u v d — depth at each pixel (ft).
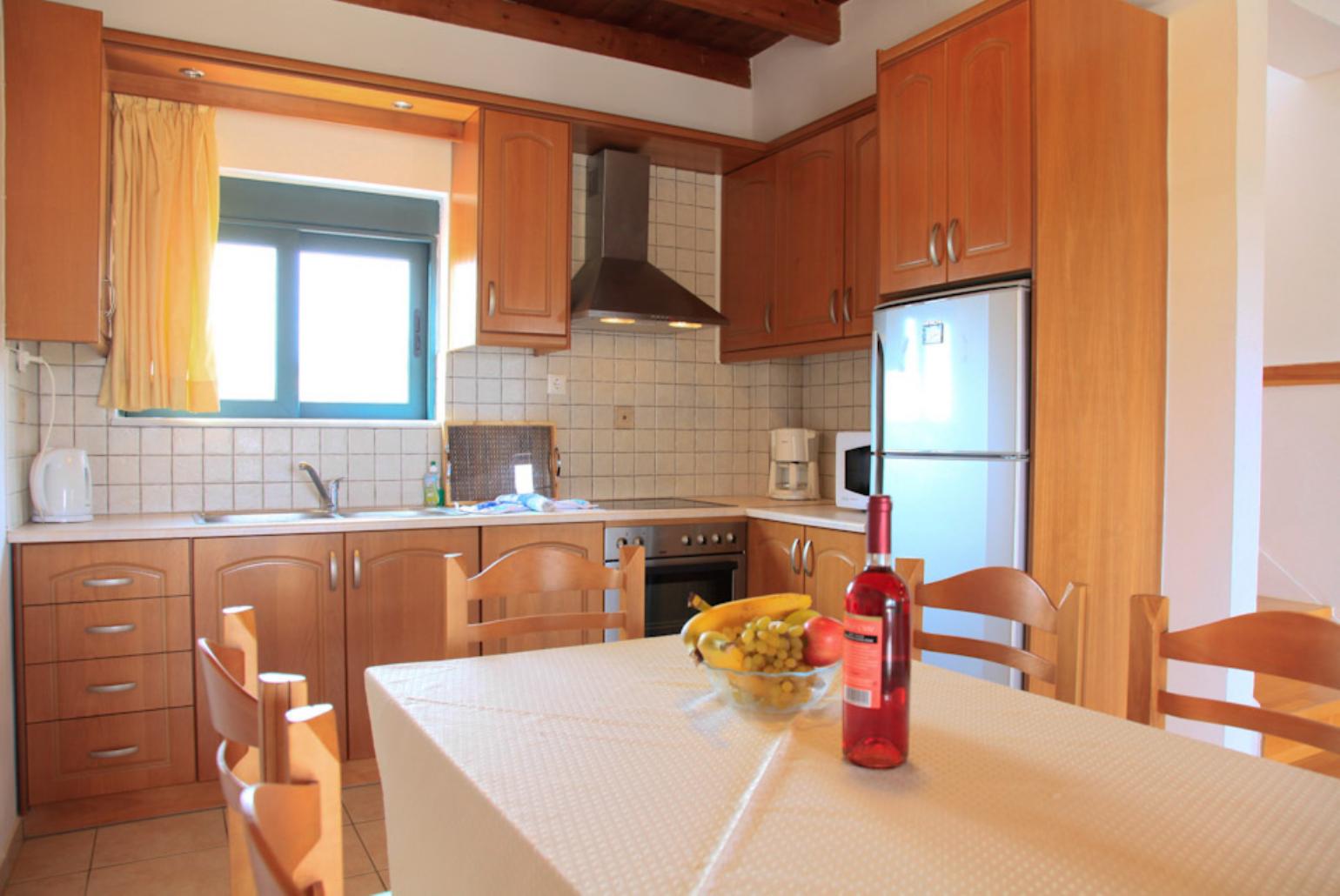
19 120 8.32
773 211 12.42
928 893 2.55
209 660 3.21
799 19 11.75
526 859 2.84
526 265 11.03
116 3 9.52
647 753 3.67
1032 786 3.36
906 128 9.09
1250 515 8.73
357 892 7.34
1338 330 13.19
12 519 8.35
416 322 11.94
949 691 4.65
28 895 7.24
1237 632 4.29
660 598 11.21
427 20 11.22
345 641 9.48
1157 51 8.85
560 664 5.10
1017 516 7.83
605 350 12.76
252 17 10.19
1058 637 4.99
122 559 8.46
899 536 8.93
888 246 9.30
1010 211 8.05
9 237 8.25
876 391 9.25
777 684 3.99
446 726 4.00
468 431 11.75
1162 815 3.12
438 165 11.57
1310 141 13.46
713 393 13.56
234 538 8.93
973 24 8.39
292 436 10.82
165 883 7.45
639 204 12.30
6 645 7.85
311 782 2.55
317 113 10.59
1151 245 8.80
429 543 9.89
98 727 8.42
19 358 8.60
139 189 9.75
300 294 11.24
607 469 12.80
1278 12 10.79
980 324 8.13
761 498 13.12
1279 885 2.64
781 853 2.78
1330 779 3.47
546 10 12.01
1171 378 8.90
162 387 9.89
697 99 13.26
